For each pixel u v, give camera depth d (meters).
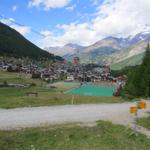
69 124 22.84
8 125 20.45
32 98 39.88
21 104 32.44
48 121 23.34
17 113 26.27
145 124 28.00
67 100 41.16
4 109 28.30
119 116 30.92
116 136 21.41
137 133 23.64
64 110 31.22
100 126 23.33
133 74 78.62
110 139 20.38
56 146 17.77
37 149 16.98
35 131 19.34
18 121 22.23
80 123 23.78
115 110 35.84
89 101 43.88
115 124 25.53
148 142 21.94
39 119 23.89
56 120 24.19
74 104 37.81
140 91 62.78
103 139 20.09
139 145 20.62
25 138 18.02
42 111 28.95
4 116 24.06
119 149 18.86
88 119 26.41
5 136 17.67
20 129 19.53
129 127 25.27
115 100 51.09
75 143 18.59
